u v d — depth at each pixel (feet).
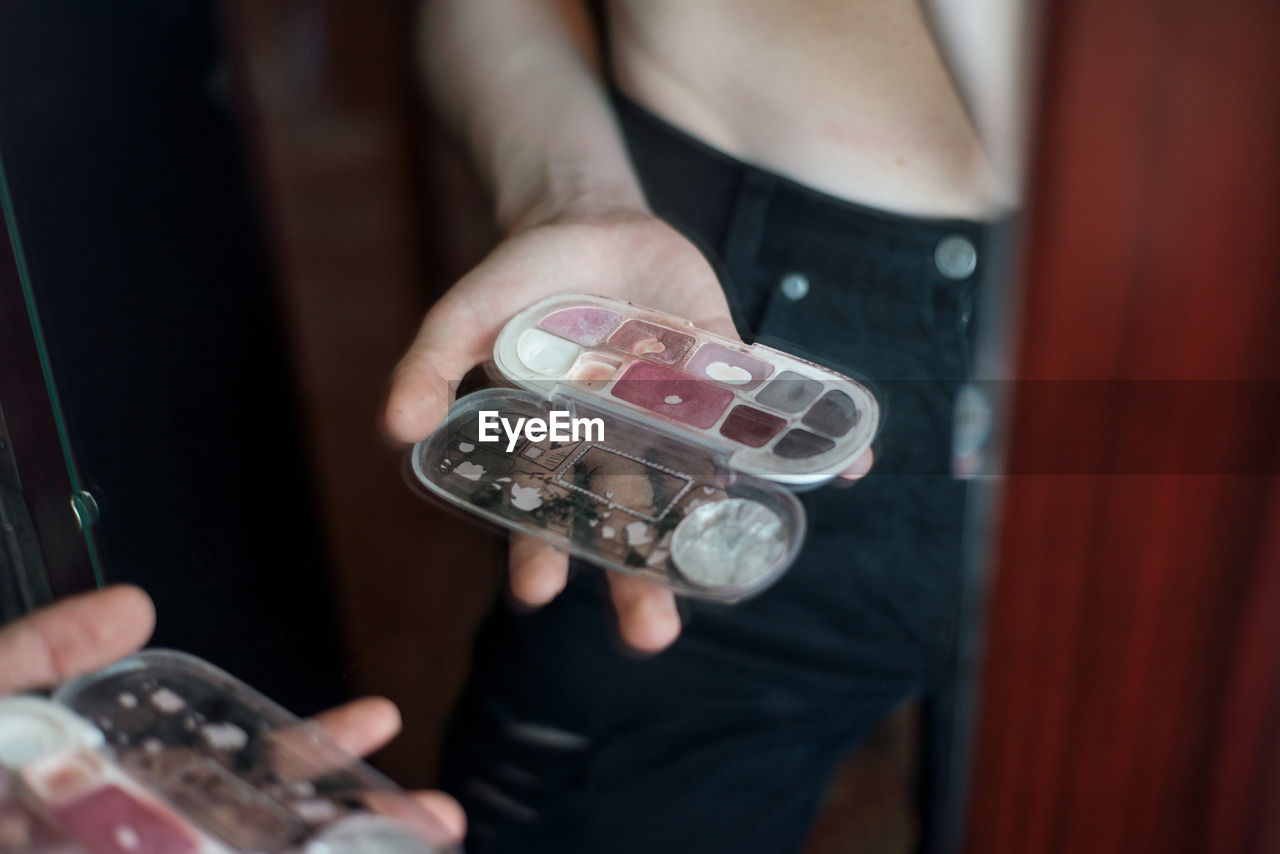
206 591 1.95
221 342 2.44
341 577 2.41
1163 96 1.62
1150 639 1.90
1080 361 1.77
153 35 2.73
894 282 2.12
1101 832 2.05
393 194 3.50
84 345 2.16
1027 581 1.93
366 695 2.02
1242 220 1.64
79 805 1.62
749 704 2.15
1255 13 1.56
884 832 2.38
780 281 2.22
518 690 2.16
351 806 1.65
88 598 1.79
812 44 2.18
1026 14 1.70
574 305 2.14
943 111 2.15
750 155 2.31
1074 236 1.71
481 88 2.60
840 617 2.12
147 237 2.47
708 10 2.28
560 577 1.89
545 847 2.14
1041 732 2.02
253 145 3.07
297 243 3.29
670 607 1.86
